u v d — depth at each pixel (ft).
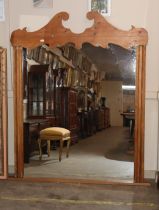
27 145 13.76
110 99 27.22
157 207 8.67
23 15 11.53
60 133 14.85
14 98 11.48
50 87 16.75
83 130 22.62
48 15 11.42
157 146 11.43
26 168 13.11
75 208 8.54
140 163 11.00
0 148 11.37
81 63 20.02
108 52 16.97
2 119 11.31
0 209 8.43
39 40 11.23
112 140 22.15
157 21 10.94
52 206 8.68
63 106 18.75
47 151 15.81
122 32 10.85
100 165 13.92
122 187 10.55
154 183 11.01
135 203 8.98
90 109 24.30
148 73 11.31
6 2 11.58
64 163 14.23
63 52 17.79
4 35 11.71
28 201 9.07
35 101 15.05
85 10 11.22
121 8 11.11
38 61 15.60
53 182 11.07
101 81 25.62
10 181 11.14
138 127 11.02
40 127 15.14
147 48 11.16
